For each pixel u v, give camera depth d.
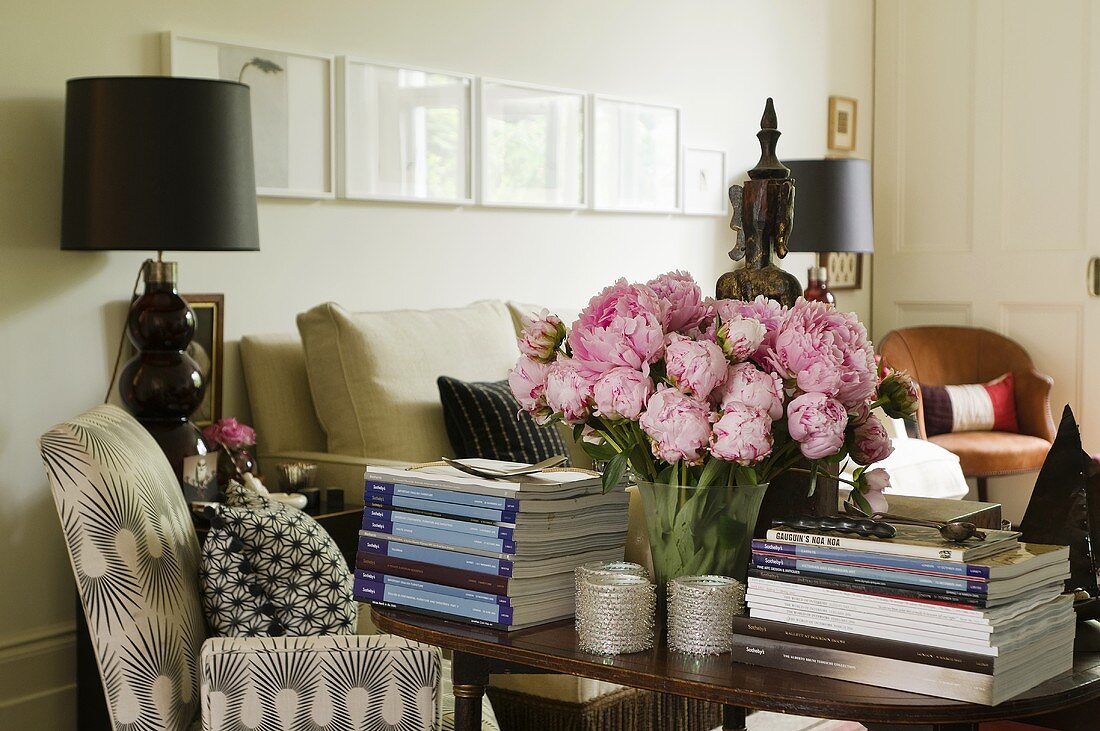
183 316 3.01
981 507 2.16
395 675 1.82
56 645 3.17
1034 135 6.10
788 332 1.48
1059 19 5.99
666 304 1.54
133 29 3.29
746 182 1.77
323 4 3.78
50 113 3.11
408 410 3.46
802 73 6.09
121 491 1.93
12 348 3.04
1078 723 1.72
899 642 1.30
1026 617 1.30
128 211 2.80
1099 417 5.92
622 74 5.00
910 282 6.55
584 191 4.79
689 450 1.45
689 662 1.41
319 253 3.79
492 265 4.43
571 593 1.62
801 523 1.41
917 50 6.46
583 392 1.52
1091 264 5.93
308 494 3.12
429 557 1.62
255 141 3.56
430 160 4.14
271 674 1.80
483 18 4.34
